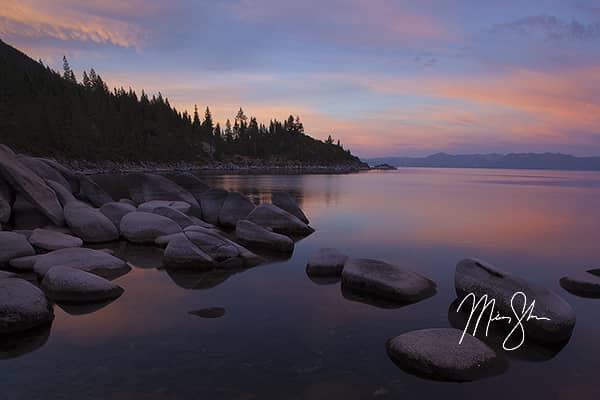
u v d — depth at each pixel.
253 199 31.34
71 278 7.96
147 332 6.48
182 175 23.30
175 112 140.12
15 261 9.77
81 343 6.05
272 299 8.18
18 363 5.44
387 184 57.09
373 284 8.52
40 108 83.38
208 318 7.11
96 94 111.12
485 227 18.11
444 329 6.03
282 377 5.16
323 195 36.19
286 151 163.88
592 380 5.26
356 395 4.80
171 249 10.50
